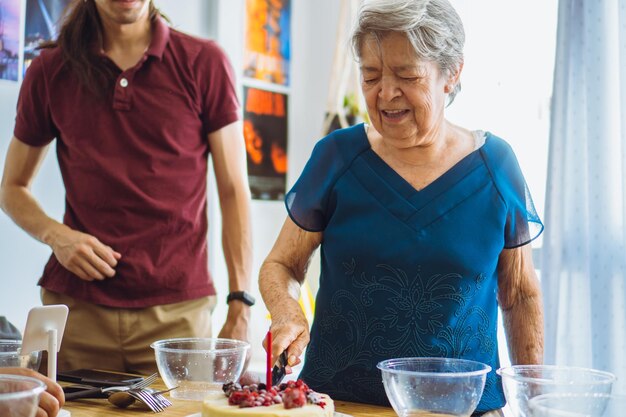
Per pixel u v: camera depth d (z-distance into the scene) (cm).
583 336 304
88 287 204
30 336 140
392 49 139
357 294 152
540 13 348
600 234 299
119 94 209
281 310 153
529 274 158
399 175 153
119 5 199
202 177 220
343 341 153
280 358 141
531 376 125
